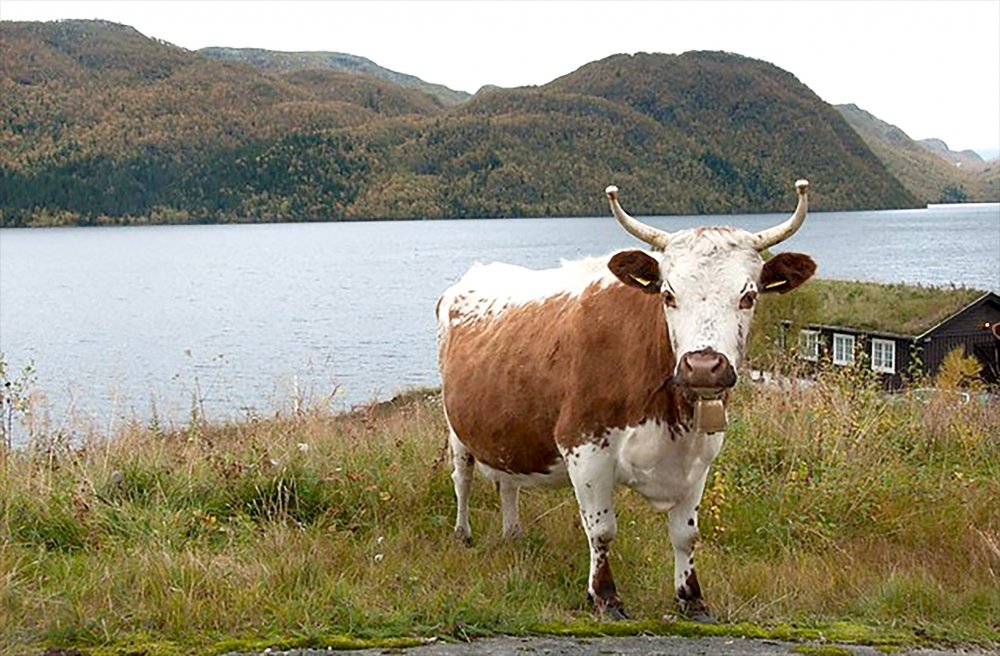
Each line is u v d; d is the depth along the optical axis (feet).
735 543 26.55
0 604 19.61
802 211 18.81
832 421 33.88
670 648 18.94
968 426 37.11
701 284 18.31
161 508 25.93
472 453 25.43
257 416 42.39
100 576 21.15
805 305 69.87
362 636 19.19
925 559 25.66
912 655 19.29
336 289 321.52
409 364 162.09
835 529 27.17
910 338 97.30
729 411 35.40
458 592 21.30
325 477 28.32
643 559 24.59
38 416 36.37
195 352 178.70
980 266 356.38
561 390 21.56
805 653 18.92
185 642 18.58
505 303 25.31
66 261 472.03
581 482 21.13
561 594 21.99
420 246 515.91
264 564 21.93
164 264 446.60
